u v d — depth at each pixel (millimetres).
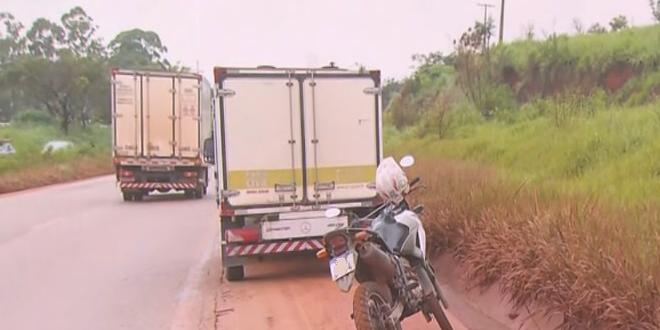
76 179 38062
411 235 5488
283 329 6438
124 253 11289
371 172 9078
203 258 10781
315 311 7055
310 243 8805
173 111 21094
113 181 34938
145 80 20906
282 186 8828
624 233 5777
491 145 17547
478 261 7164
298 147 8891
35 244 12367
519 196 8227
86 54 66750
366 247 5039
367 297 4867
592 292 5074
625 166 10359
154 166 21125
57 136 56188
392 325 4949
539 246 6109
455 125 25328
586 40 23609
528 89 24594
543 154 13695
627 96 18734
